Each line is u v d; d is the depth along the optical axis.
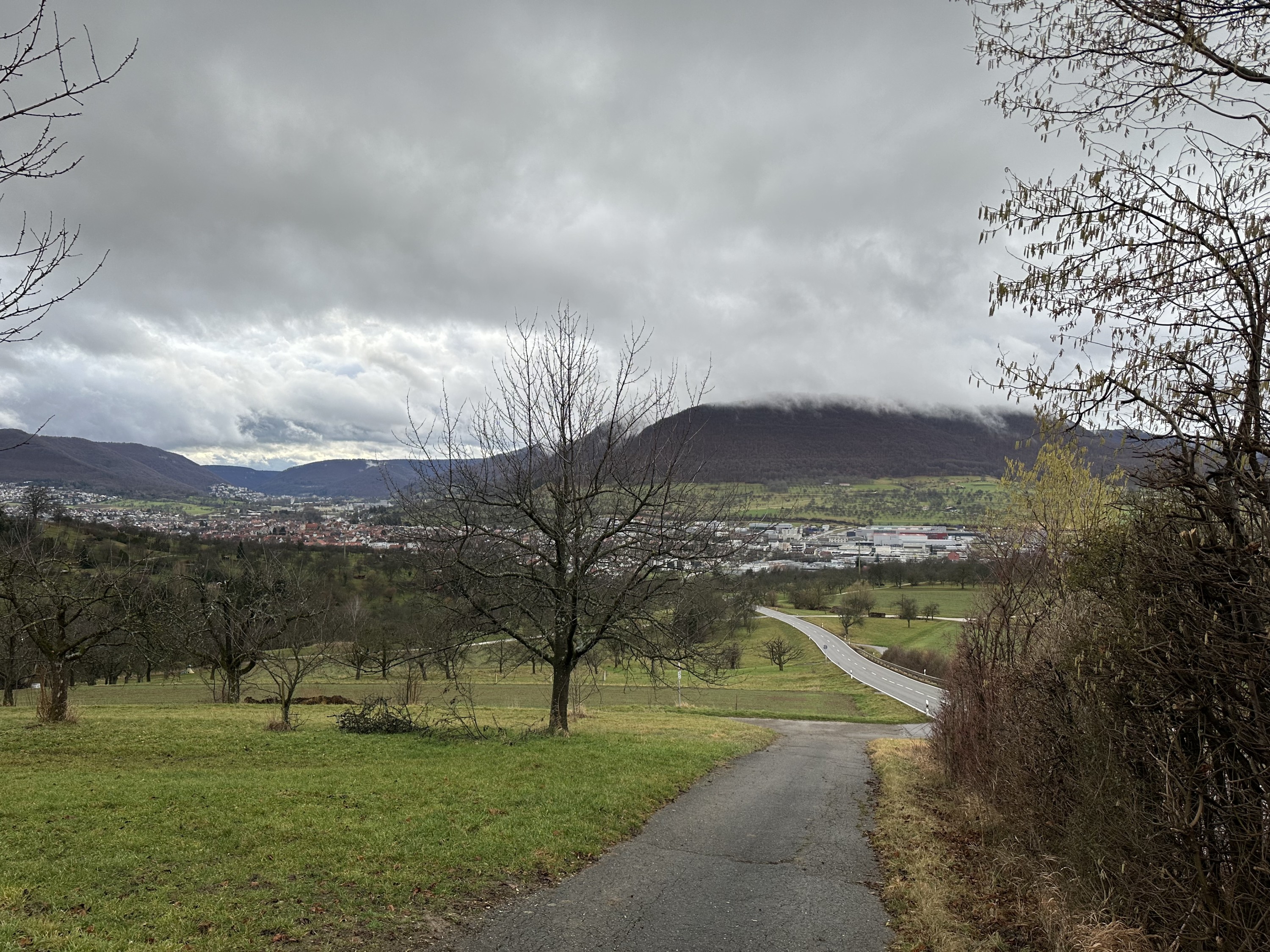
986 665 13.10
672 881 8.73
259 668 50.50
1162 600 5.88
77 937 5.93
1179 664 5.65
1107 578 7.12
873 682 59.16
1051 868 8.32
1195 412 5.32
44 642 20.12
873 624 95.19
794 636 91.19
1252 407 5.02
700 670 19.59
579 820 10.73
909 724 37.72
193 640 34.03
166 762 14.96
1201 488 5.35
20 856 7.94
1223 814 5.46
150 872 7.73
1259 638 4.95
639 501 18.33
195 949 5.96
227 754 15.84
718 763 17.67
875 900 8.41
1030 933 7.17
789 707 47.19
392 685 42.59
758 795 14.35
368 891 7.61
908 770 17.77
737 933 7.25
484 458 18.88
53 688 20.28
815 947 6.96
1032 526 12.72
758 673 71.69
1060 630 8.86
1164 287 5.63
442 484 18.17
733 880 8.90
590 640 19.47
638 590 18.45
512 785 12.73
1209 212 5.48
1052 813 8.75
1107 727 7.03
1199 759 5.75
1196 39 5.21
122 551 44.44
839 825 12.10
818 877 9.20
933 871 9.38
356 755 15.93
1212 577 5.20
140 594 22.73
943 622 87.88
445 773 13.66
